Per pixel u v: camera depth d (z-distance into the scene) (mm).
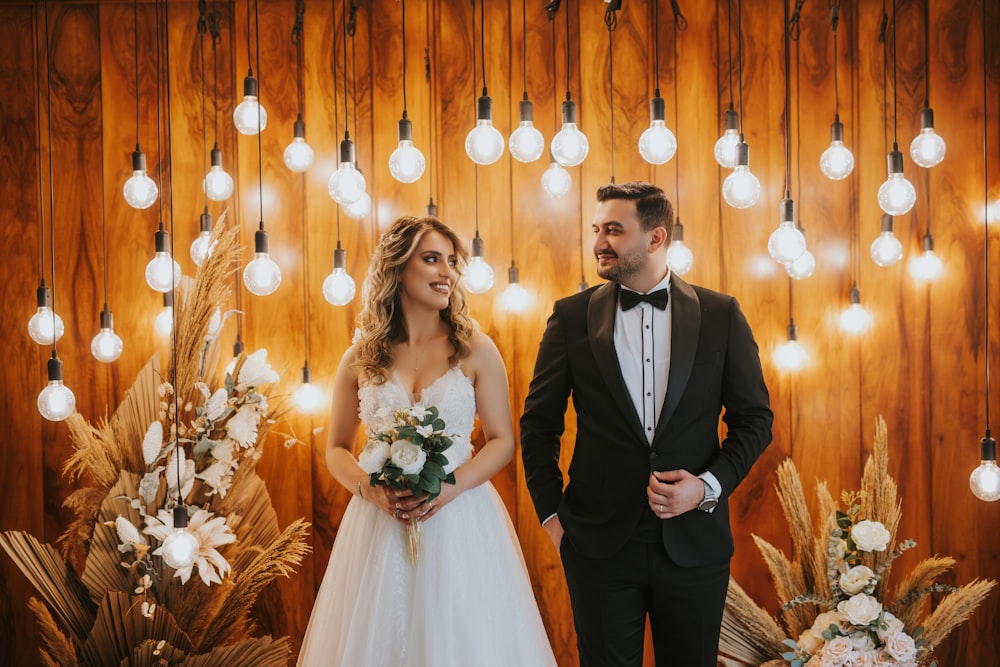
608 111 3238
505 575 2445
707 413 2242
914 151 2652
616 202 2281
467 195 3262
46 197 3270
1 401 3268
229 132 3268
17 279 3271
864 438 3219
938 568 2670
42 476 3271
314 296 3271
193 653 2629
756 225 3229
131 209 3277
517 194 3258
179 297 2818
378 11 3246
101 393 3279
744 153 2402
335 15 3254
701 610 2205
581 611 2289
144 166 2744
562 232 3254
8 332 3268
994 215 3150
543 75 3242
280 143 3268
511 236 3264
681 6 3225
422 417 2211
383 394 2414
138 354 3283
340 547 2512
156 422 2650
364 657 2271
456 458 2418
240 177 3273
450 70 3246
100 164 3266
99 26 3260
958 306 3172
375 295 2490
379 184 3260
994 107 3146
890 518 2723
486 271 2961
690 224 3236
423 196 3260
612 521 2225
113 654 2600
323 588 2541
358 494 2432
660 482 2137
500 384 2551
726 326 2279
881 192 2643
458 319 2516
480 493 2488
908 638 2518
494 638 2340
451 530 2365
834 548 2682
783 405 3242
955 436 3178
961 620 2641
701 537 2191
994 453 2656
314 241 3268
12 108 3268
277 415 3211
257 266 2650
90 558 2645
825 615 2629
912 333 3197
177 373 2750
